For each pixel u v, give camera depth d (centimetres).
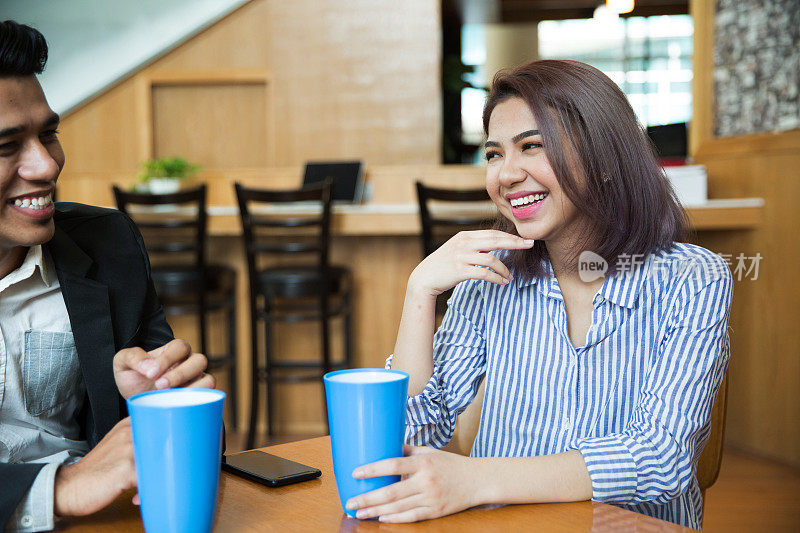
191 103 446
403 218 308
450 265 95
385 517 66
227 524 66
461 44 724
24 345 93
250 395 338
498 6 651
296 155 439
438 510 67
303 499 72
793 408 280
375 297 342
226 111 445
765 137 294
